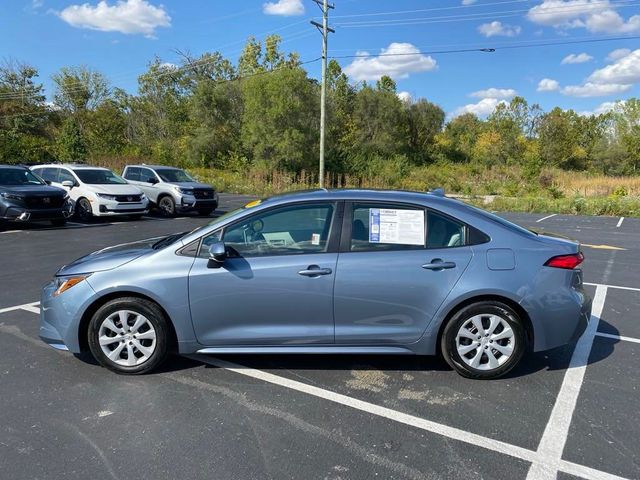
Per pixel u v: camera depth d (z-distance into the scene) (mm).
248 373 4156
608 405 3646
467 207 4129
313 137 40906
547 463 2926
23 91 55969
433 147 67750
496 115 86875
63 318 4027
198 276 3916
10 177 13648
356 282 3875
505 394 3812
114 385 3914
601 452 3041
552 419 3439
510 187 34344
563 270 3967
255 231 4031
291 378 4066
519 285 3877
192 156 46156
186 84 57844
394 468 2863
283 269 3896
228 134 46281
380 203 4020
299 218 4035
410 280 3875
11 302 6254
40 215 13070
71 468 2838
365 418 3434
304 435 3211
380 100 59438
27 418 3396
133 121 56500
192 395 3756
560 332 3979
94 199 14750
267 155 40688
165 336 4043
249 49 59125
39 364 4309
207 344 4016
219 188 30719
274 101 39219
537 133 77188
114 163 37125
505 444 3125
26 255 9539
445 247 3953
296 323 3963
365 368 4273
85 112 53062
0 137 37750
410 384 3975
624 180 37406
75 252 9875
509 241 3971
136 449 3031
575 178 42562
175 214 16844
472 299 3953
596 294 6996
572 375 4172
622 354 4672
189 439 3150
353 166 41500
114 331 4055
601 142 68688
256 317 3961
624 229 15328
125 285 3928
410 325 3949
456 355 3986
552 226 16172
